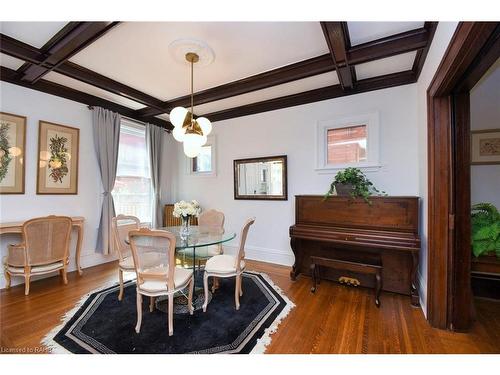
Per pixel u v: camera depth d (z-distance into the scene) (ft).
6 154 9.46
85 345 6.01
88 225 12.01
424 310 7.50
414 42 7.22
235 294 8.38
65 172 11.18
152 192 14.89
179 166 16.42
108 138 12.47
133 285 9.75
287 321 7.09
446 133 6.66
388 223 8.59
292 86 10.91
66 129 11.19
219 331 6.61
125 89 10.87
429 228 6.95
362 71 9.43
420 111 8.68
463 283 6.56
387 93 9.98
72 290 9.24
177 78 10.07
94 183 12.27
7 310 7.70
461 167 6.57
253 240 13.28
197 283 10.07
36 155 10.28
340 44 7.22
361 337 6.31
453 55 4.99
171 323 6.46
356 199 9.16
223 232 9.72
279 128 12.53
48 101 10.65
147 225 14.80
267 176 12.82
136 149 14.43
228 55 8.33
